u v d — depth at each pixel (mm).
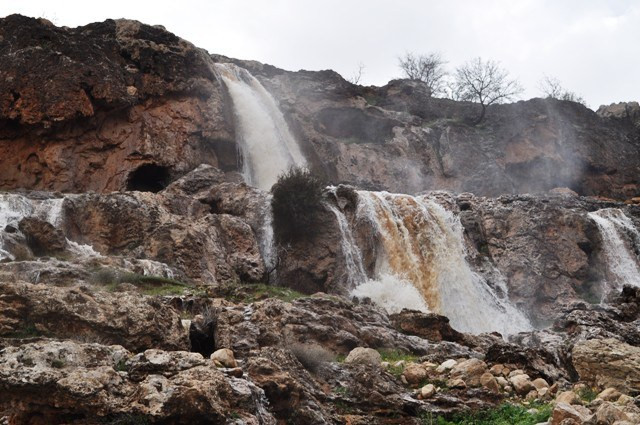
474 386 16172
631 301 27344
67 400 10758
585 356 16422
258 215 31531
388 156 50031
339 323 18688
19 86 35781
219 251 28406
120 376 11258
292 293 22594
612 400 14922
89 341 13758
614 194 56344
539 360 17891
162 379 11125
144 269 23250
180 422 10664
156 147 37719
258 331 16062
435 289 34125
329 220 32344
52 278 19203
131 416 10641
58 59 36625
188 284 22594
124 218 27656
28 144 35875
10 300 13797
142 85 38562
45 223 24547
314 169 46250
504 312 36031
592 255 39844
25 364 11141
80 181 35719
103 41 38719
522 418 14375
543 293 37125
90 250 25906
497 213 39031
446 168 51594
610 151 57625
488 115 56531
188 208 31031
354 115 51812
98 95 36531
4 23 37844
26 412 10852
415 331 21125
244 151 42219
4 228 24125
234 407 11289
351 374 15250
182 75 39812
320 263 31406
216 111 40219
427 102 57250
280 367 13961
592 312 22906
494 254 37875
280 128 46125
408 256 34031
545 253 38031
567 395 14633
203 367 11445
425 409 14797
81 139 36344
